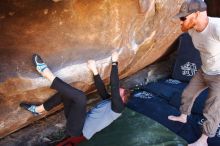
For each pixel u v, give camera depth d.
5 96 3.94
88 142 4.22
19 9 3.84
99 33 4.20
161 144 4.12
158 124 4.43
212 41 3.39
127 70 5.07
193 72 5.34
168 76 5.66
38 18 3.88
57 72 4.02
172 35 5.29
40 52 3.91
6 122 4.10
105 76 4.47
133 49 4.61
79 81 4.25
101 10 4.12
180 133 4.35
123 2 4.22
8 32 3.81
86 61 4.18
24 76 3.88
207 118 3.78
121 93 4.03
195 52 5.36
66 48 4.04
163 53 5.64
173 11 4.79
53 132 4.59
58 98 4.00
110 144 4.16
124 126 4.41
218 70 3.57
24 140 4.43
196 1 3.32
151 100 4.99
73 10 3.98
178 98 4.97
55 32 3.96
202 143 3.96
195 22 3.37
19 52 3.85
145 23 4.60
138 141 4.19
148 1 4.41
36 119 4.52
